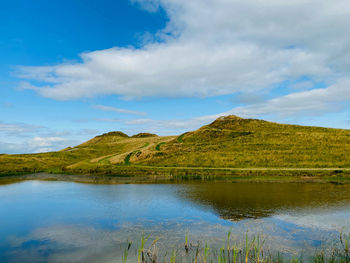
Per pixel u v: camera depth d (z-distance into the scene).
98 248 14.51
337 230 16.78
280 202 24.77
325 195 28.14
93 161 80.62
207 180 42.81
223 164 60.09
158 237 15.97
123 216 20.59
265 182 39.16
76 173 55.41
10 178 49.47
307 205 23.44
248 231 16.75
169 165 63.41
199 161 64.19
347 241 14.86
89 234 16.69
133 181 42.81
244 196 27.95
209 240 15.32
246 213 20.92
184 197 27.70
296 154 63.59
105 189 33.84
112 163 74.69
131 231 17.11
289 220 18.92
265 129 95.00
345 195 28.08
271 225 17.84
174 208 22.86
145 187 35.41
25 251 14.28
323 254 13.12
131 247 14.55
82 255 13.65
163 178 46.38
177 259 12.78
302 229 17.02
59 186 37.28
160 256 13.22
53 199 27.30
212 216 20.23
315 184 36.34
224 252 13.12
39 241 15.66
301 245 14.38
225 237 15.77
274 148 70.44
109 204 24.67
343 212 20.97
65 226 18.30
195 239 15.53
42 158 87.50
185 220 19.30
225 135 91.62
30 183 41.28
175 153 75.00
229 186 35.47
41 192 31.89
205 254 12.66
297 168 52.06
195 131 103.81
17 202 25.97
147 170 54.72
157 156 75.56
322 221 18.66
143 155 79.75
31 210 22.69
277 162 58.47
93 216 20.64
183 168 56.78
